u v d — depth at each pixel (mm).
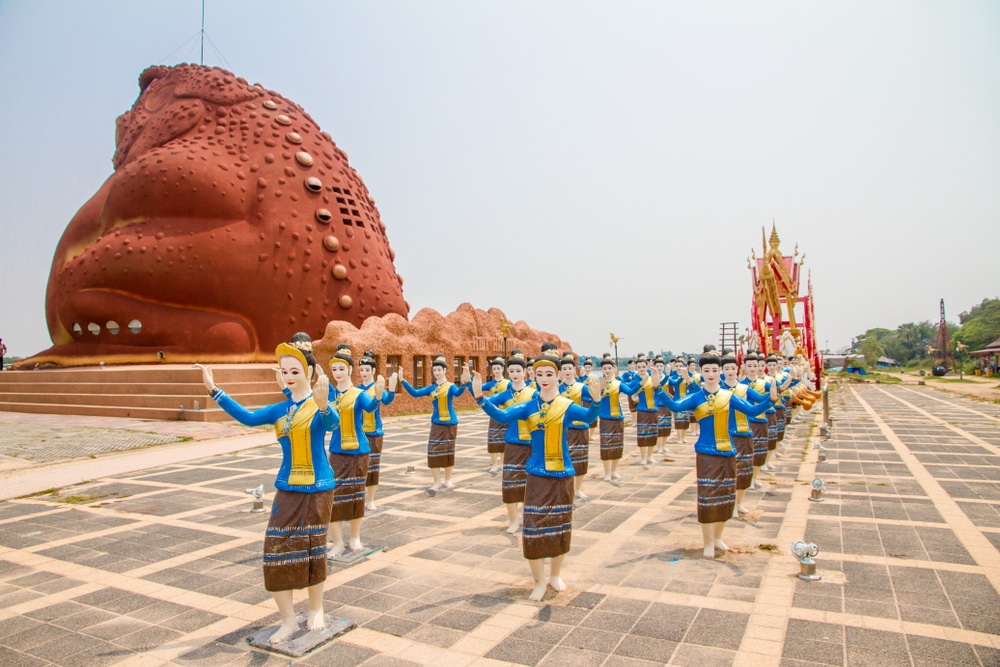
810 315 37125
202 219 32625
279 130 35281
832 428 23203
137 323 31797
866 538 8977
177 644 6039
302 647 5785
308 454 6141
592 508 11281
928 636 5840
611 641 5887
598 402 6891
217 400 6277
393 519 10594
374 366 11195
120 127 39625
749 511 10711
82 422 25922
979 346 89750
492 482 13891
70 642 6109
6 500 12539
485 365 36688
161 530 10133
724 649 5668
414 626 6328
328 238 33938
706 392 8508
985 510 10367
